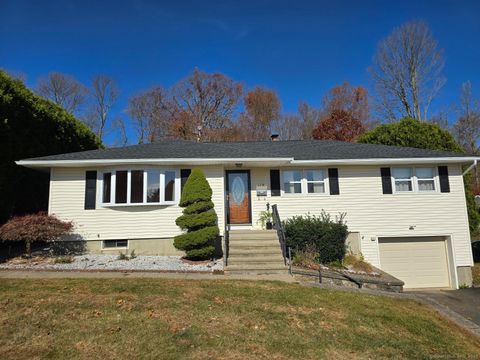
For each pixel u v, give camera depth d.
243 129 36.56
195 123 35.38
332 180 13.38
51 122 13.61
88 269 9.11
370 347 4.97
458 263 13.02
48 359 4.04
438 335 5.86
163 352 4.30
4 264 9.62
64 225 10.52
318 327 5.52
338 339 5.13
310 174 13.52
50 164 11.27
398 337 5.51
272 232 11.45
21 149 11.75
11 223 10.02
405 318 6.51
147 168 11.81
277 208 13.21
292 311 6.14
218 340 4.74
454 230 13.19
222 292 7.02
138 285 7.30
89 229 11.67
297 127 39.31
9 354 4.12
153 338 4.68
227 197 13.38
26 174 12.30
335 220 13.11
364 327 5.75
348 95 37.78
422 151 14.18
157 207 11.91
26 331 4.74
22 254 11.13
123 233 11.74
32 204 12.95
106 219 11.77
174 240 10.72
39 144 12.75
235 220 13.24
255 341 4.80
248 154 12.32
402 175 13.55
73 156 11.66
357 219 13.20
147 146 13.89
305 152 14.16
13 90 11.26
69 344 4.43
